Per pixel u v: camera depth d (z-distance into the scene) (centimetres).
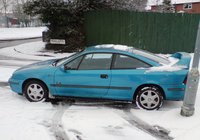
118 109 586
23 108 579
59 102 626
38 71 607
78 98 603
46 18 1535
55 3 1479
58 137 443
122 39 1533
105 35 1548
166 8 3234
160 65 571
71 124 498
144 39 1522
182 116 522
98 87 579
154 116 542
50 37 1566
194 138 439
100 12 1526
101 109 585
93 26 1558
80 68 590
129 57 576
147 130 476
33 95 620
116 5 1642
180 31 1506
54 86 600
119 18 1512
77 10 1531
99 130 473
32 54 1465
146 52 632
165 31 1506
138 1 2052
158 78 557
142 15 1494
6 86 764
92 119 525
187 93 514
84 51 598
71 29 1515
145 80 561
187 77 533
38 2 1489
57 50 1559
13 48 1762
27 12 1522
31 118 523
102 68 580
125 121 517
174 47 1525
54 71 598
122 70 571
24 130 466
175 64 580
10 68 1050
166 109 582
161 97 567
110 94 581
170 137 446
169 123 503
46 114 547
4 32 3559
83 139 438
